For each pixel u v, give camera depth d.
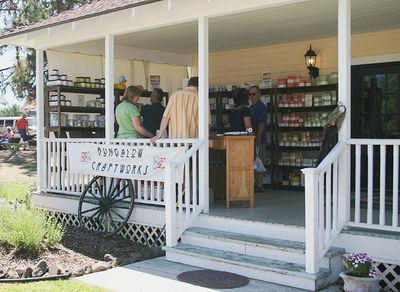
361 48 9.08
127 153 7.74
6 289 5.34
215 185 8.02
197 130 7.35
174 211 6.51
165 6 6.96
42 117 9.67
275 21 7.85
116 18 7.88
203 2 6.91
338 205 5.69
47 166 9.55
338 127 5.75
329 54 9.48
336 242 5.65
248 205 7.48
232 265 5.86
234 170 7.23
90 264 6.37
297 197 8.45
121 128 8.18
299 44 9.88
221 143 7.47
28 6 20.75
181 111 7.31
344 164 5.67
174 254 6.44
